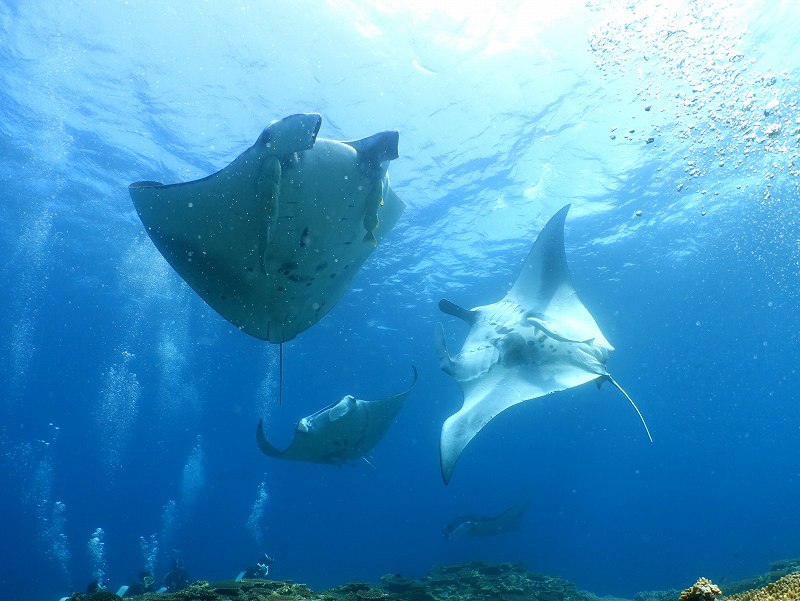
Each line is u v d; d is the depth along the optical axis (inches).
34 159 543.2
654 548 1963.6
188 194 133.0
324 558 1879.9
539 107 456.1
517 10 373.1
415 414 1600.6
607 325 1067.9
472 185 558.6
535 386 170.6
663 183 592.1
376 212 143.3
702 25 343.3
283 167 124.6
